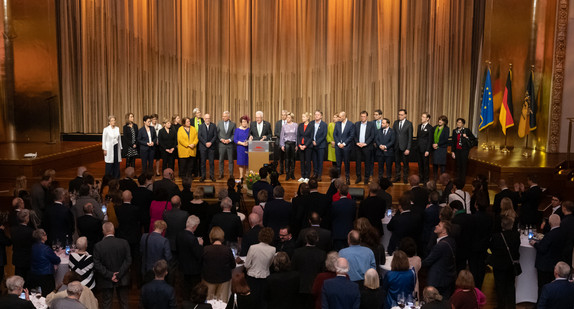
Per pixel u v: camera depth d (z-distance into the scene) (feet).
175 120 42.29
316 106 54.34
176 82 54.39
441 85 53.06
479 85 52.70
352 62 53.52
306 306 21.50
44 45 52.95
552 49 47.11
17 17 52.65
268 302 19.79
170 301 18.53
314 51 53.83
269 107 54.54
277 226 26.91
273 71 54.29
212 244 22.86
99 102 54.39
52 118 53.67
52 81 53.36
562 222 25.11
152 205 26.99
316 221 24.00
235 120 54.70
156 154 42.50
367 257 20.98
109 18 53.57
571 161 41.81
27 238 24.56
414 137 53.11
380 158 41.09
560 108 47.26
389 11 52.60
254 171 39.22
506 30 49.06
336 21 53.31
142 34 53.78
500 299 24.44
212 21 53.88
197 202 27.12
